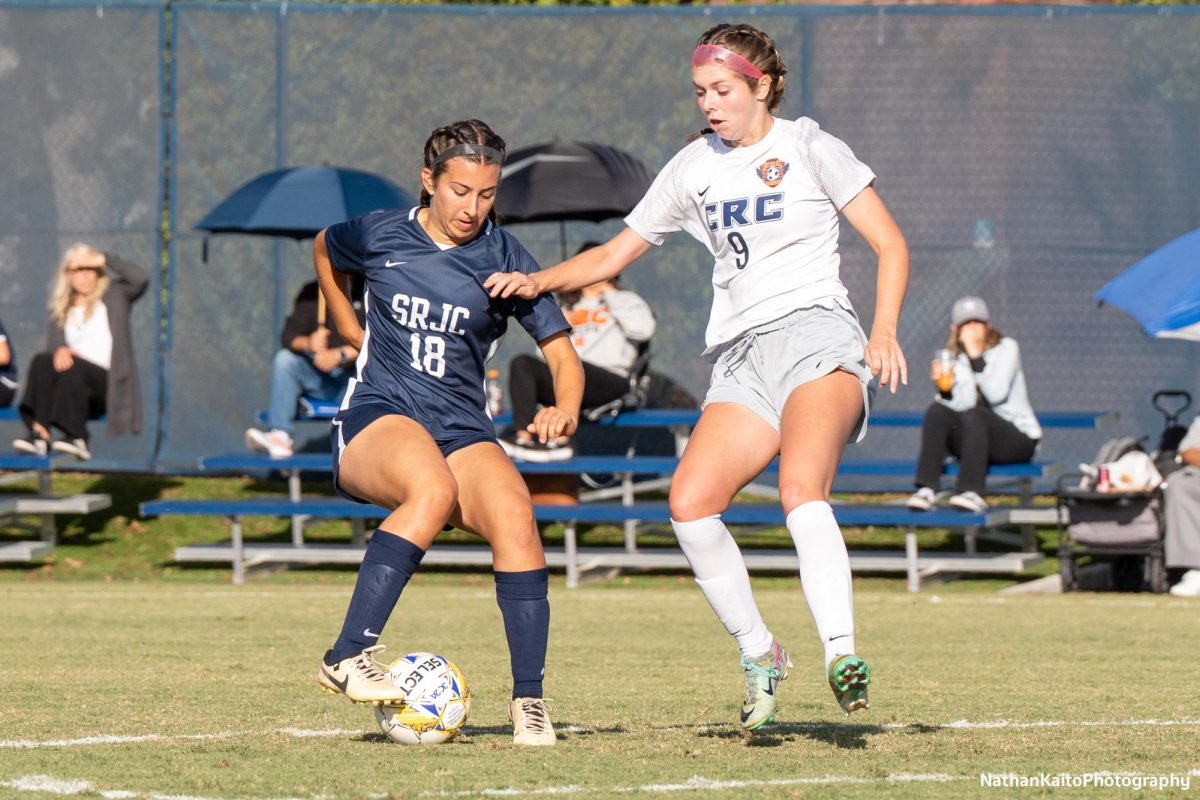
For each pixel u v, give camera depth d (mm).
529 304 16953
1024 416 41750
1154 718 19344
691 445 15914
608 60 50156
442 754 15648
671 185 16656
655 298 49906
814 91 49656
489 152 16125
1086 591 40656
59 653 27297
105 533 47500
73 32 50625
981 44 49312
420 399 16453
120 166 50500
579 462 42594
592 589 41031
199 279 50156
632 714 19656
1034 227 49375
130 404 46750
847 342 15688
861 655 27578
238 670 24734
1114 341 49281
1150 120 49250
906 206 49625
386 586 15203
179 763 15266
